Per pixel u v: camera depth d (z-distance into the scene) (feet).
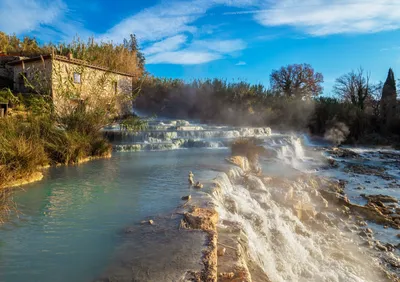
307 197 31.76
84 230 15.89
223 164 34.53
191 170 30.94
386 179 44.98
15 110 43.68
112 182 26.12
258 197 26.48
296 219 25.80
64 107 40.32
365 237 25.46
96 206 19.70
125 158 39.55
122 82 82.33
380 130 93.40
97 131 42.22
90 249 13.74
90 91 46.03
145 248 13.33
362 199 35.35
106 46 99.91
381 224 28.27
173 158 39.45
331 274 19.34
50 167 32.96
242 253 13.42
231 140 56.29
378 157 64.44
